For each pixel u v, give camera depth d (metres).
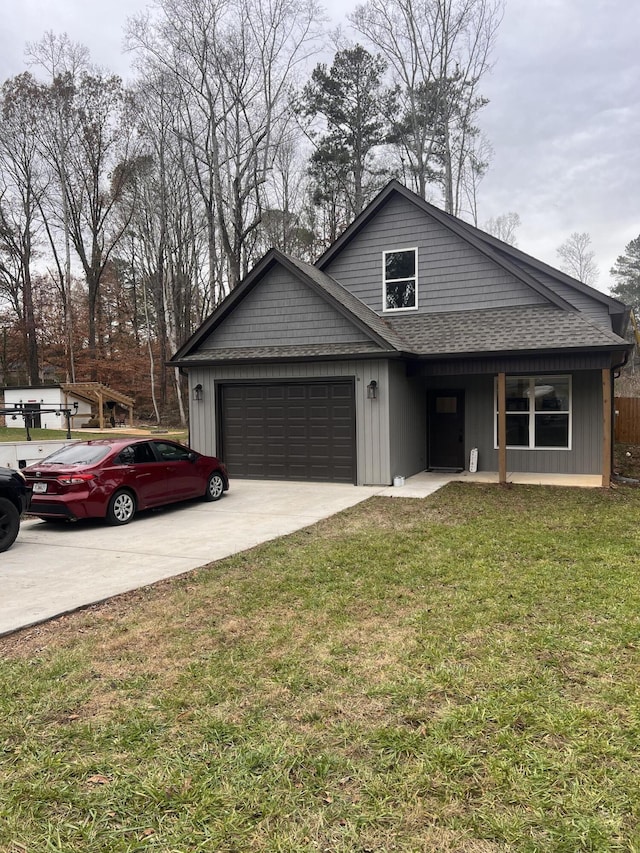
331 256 14.78
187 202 30.14
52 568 6.43
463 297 13.65
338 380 12.12
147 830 2.35
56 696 3.48
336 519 8.80
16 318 36.91
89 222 34.38
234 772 2.71
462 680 3.55
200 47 21.62
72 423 28.41
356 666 3.79
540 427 13.21
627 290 50.31
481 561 6.23
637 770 2.67
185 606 5.08
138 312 41.16
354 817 2.40
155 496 9.47
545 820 2.36
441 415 14.10
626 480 11.77
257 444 13.08
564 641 4.09
